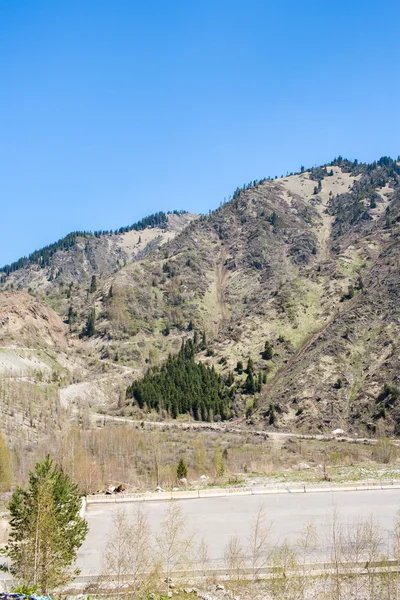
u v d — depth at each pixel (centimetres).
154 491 4438
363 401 12212
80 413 13500
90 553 2917
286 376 14662
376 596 2341
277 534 3181
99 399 16438
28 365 17262
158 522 3462
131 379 18838
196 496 4172
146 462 7894
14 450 8350
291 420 12412
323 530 3216
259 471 5550
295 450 9031
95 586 2530
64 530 2578
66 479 2778
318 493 4194
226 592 2480
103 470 6372
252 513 3647
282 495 4156
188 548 2909
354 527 3247
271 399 13588
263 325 18262
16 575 2495
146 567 2605
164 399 14788
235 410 14012
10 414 11262
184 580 2577
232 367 16338
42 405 12581
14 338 19312
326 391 12988
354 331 15162
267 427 12344
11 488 6469
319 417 12156
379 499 3962
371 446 9556
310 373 13750
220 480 4912
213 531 3266
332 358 14150
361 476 4791
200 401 14150
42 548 2441
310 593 2420
